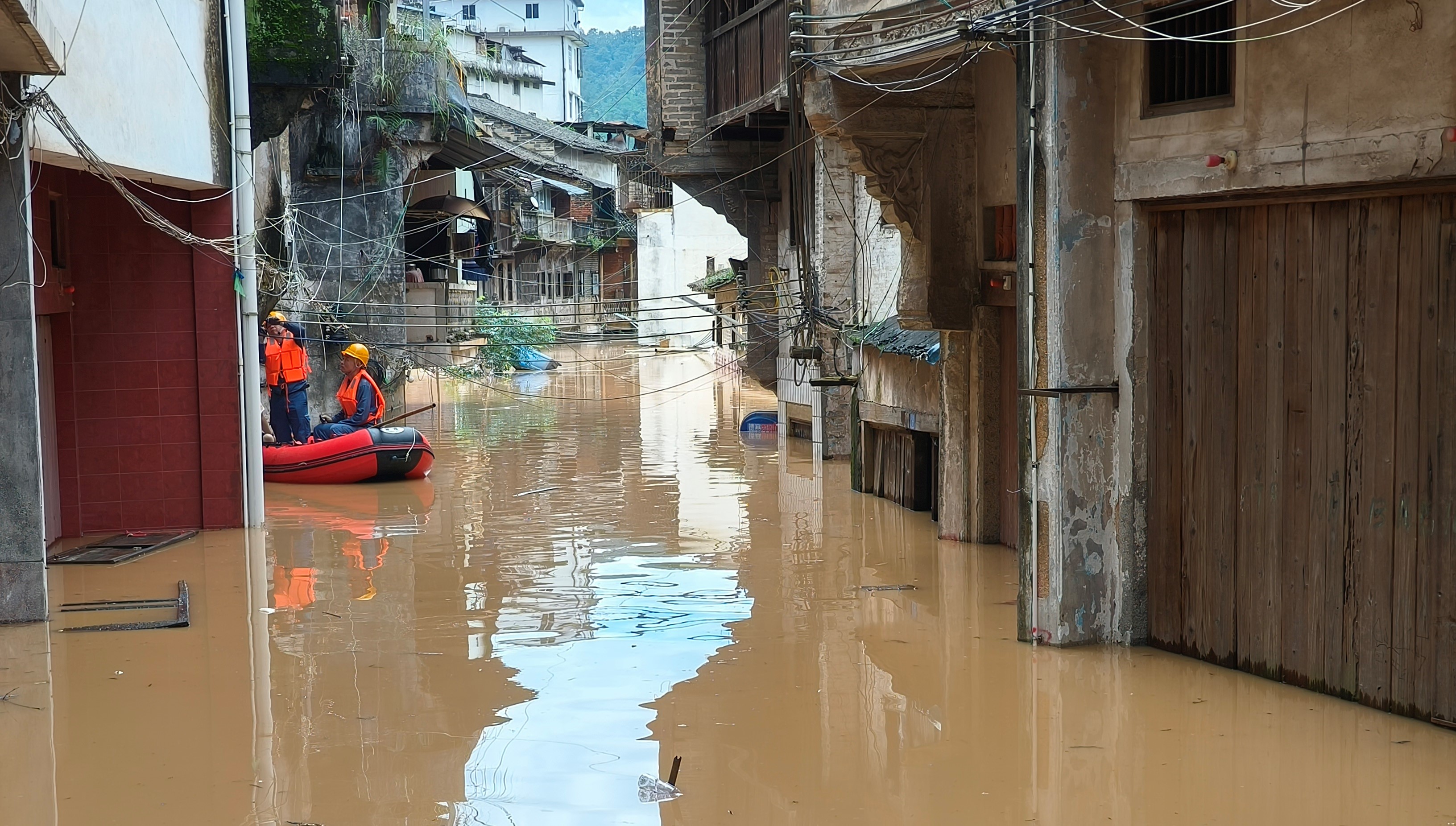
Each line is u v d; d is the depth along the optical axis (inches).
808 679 350.6
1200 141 332.5
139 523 574.9
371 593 458.9
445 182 1284.4
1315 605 317.1
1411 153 280.7
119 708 327.6
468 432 995.3
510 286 1904.5
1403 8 282.0
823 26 460.8
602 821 257.9
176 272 572.1
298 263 930.1
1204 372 344.2
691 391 1346.0
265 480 748.0
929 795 269.6
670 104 904.9
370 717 321.1
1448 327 280.7
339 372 953.5
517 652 379.9
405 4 1745.8
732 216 941.2
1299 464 319.0
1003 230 506.3
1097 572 370.3
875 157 501.0
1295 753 283.6
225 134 567.8
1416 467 289.4
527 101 2409.0
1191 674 340.5
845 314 784.3
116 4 443.2
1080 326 359.6
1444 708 287.1
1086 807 261.4
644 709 327.6
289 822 257.1
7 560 404.8
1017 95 366.6
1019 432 376.2
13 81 368.8
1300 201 313.9
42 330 545.0
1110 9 338.0
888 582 468.4
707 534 568.4
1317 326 312.0
